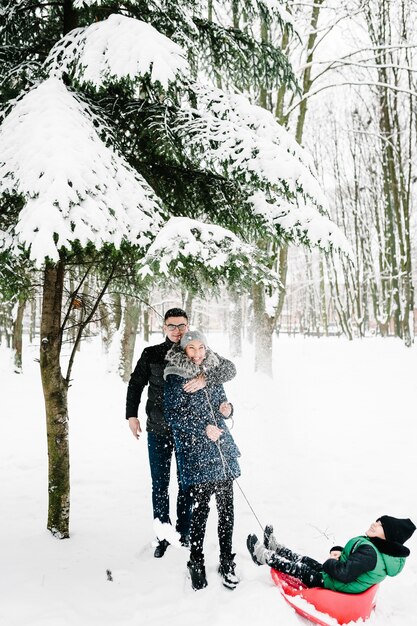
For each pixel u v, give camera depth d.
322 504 4.34
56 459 3.47
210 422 2.94
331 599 2.48
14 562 3.08
